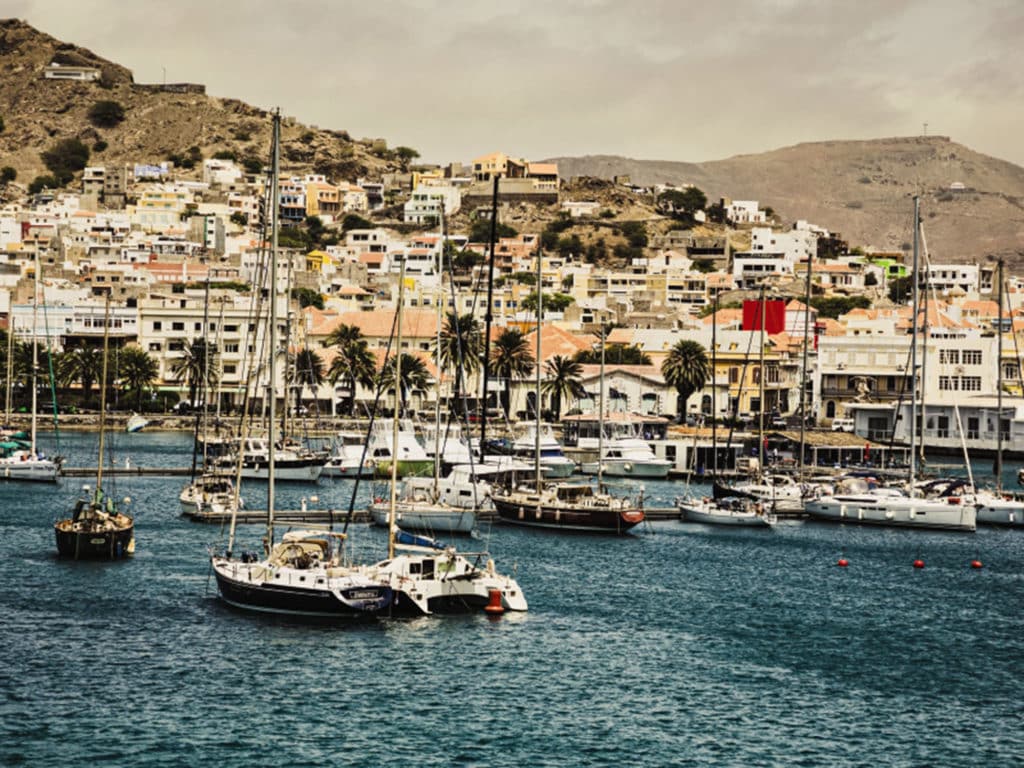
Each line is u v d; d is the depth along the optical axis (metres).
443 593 98.69
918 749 73.88
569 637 93.56
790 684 84.81
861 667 89.38
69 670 81.81
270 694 78.44
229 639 89.19
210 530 133.00
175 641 88.44
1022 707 81.81
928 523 153.12
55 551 118.50
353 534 130.75
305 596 94.31
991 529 154.62
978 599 112.44
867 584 117.38
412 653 87.50
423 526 132.00
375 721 74.69
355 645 88.81
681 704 79.88
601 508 138.62
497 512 144.25
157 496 160.12
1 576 107.00
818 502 157.12
